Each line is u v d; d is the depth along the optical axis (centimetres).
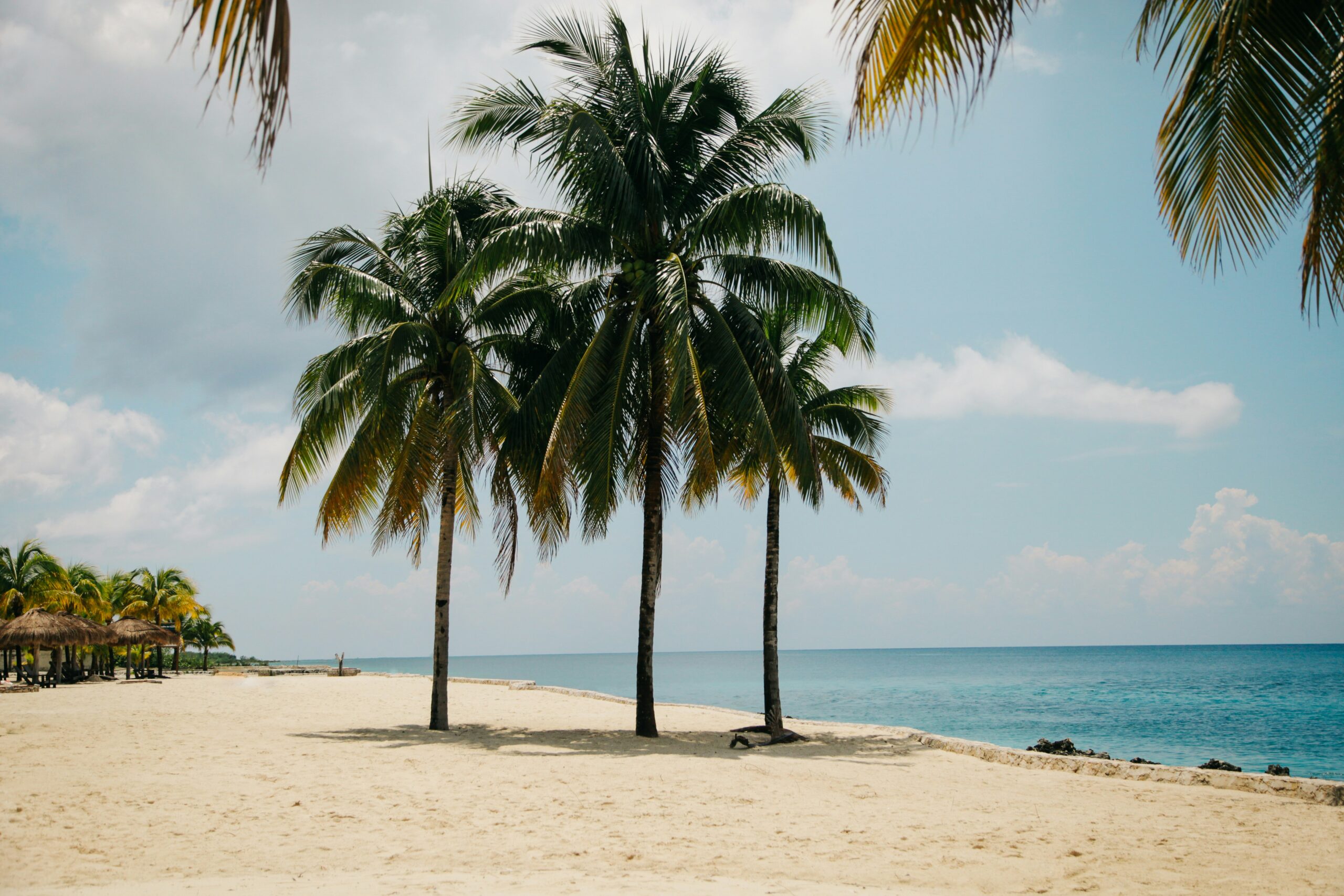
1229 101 539
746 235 1521
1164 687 6788
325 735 1538
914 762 1387
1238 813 981
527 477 1709
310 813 864
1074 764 1316
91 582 4478
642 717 1584
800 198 1456
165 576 5206
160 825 794
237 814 849
